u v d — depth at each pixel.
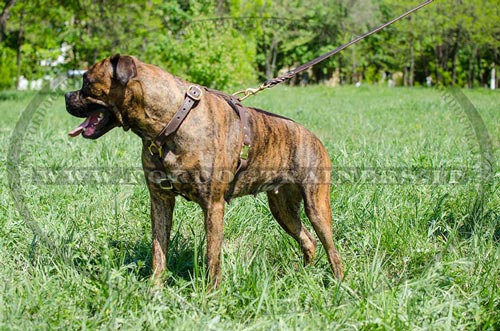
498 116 13.12
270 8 25.27
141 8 20.50
